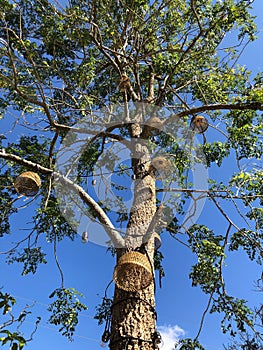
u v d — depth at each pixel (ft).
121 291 10.47
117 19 20.58
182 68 21.16
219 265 17.17
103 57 23.32
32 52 16.26
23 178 11.76
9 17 20.07
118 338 9.35
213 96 20.07
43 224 20.43
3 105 18.62
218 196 15.84
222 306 16.84
